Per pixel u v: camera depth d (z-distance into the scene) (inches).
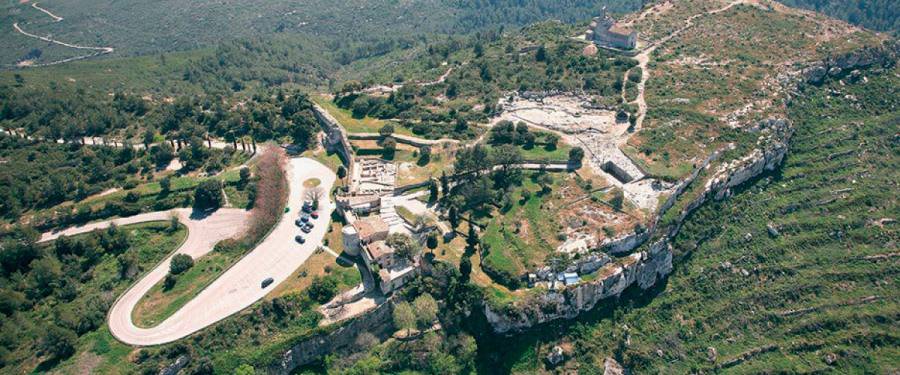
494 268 6727.4
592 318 6761.8
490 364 6378.0
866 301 7332.7
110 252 7229.3
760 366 6791.3
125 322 6131.9
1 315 6087.6
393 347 6338.6
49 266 6732.3
